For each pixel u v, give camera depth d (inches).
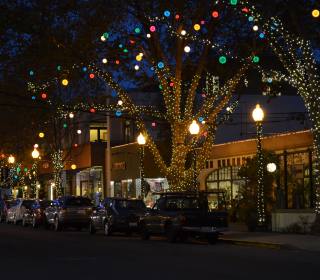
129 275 531.5
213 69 1244.5
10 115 1818.4
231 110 1230.3
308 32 925.2
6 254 746.8
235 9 987.3
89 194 2041.1
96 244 909.8
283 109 1684.3
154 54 1163.9
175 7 1080.8
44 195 2327.8
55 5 1086.4
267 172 1124.5
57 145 1849.2
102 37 1047.6
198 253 743.7
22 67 1237.1
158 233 969.5
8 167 2449.6
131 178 1723.7
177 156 1194.0
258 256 700.0
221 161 1400.1
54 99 1605.6
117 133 1931.6
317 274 526.0
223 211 928.3
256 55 1081.4
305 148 1138.0
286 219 1056.2
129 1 1107.3
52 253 756.6
